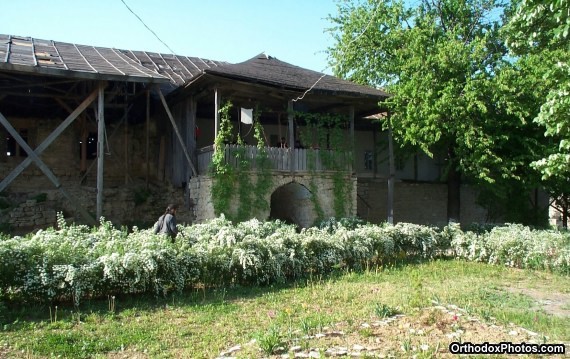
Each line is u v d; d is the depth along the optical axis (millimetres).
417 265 12562
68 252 8156
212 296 8844
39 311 7477
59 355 5820
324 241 11242
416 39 19219
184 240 10141
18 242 8031
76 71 13750
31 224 16141
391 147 19984
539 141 18891
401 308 7789
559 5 7434
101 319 7324
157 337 6582
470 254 13664
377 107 20266
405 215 24625
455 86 18016
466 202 26078
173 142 19547
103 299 8336
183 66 22812
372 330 6586
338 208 18391
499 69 19422
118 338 6469
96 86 15188
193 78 15891
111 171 20562
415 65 18734
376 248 12625
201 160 17156
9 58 13711
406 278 10711
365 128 24906
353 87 19000
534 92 17344
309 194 18156
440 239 14172
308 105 20156
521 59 18094
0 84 17234
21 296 7785
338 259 11398
